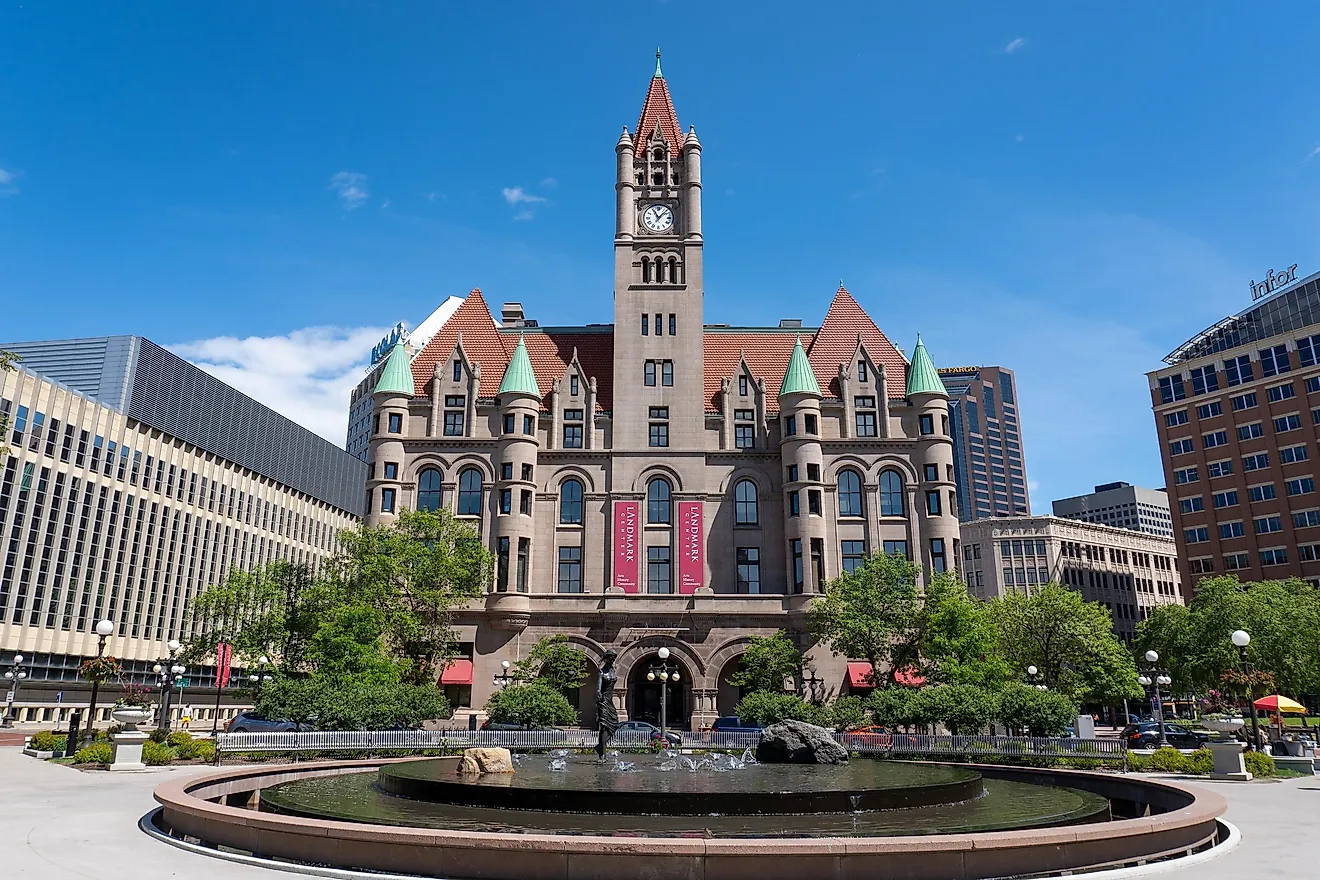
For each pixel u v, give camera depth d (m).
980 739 41.31
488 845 15.24
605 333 80.88
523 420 71.25
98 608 97.69
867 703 53.03
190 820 18.98
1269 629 70.62
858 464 72.12
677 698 68.00
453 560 60.38
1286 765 43.69
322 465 146.88
